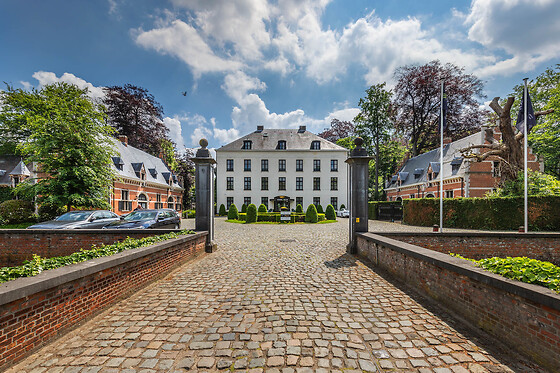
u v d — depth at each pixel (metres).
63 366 2.22
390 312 3.42
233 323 3.09
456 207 15.78
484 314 2.81
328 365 2.24
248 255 7.34
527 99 10.73
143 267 4.45
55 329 2.65
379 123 31.33
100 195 14.12
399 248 4.76
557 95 20.95
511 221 13.82
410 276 4.48
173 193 32.62
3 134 22.34
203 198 7.75
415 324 3.06
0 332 2.11
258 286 4.55
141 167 24.91
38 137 12.88
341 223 20.56
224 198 34.34
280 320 3.17
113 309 3.51
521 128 10.93
